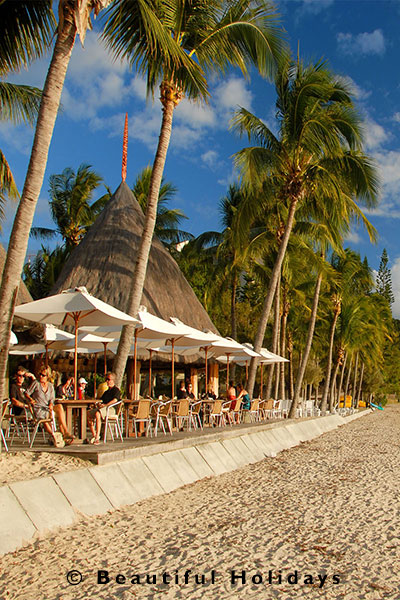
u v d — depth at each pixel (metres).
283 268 28.39
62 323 13.11
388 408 82.38
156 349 18.62
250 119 22.31
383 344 72.38
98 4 9.05
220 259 34.03
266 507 9.83
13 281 8.32
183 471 11.88
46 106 8.54
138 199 37.44
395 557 7.00
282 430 21.52
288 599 5.50
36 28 10.48
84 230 36.81
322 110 22.81
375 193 23.12
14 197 14.54
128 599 5.34
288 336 43.94
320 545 7.49
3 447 9.64
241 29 15.47
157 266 22.91
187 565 6.43
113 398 12.21
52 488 7.98
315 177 22.73
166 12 14.46
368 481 12.79
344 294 41.38
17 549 6.61
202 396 19.33
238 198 34.16
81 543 7.00
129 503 9.27
